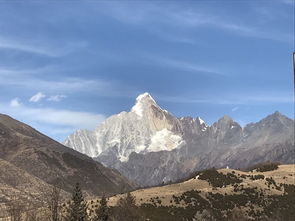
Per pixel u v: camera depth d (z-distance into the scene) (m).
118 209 116.38
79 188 102.50
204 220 136.50
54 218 89.31
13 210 107.44
